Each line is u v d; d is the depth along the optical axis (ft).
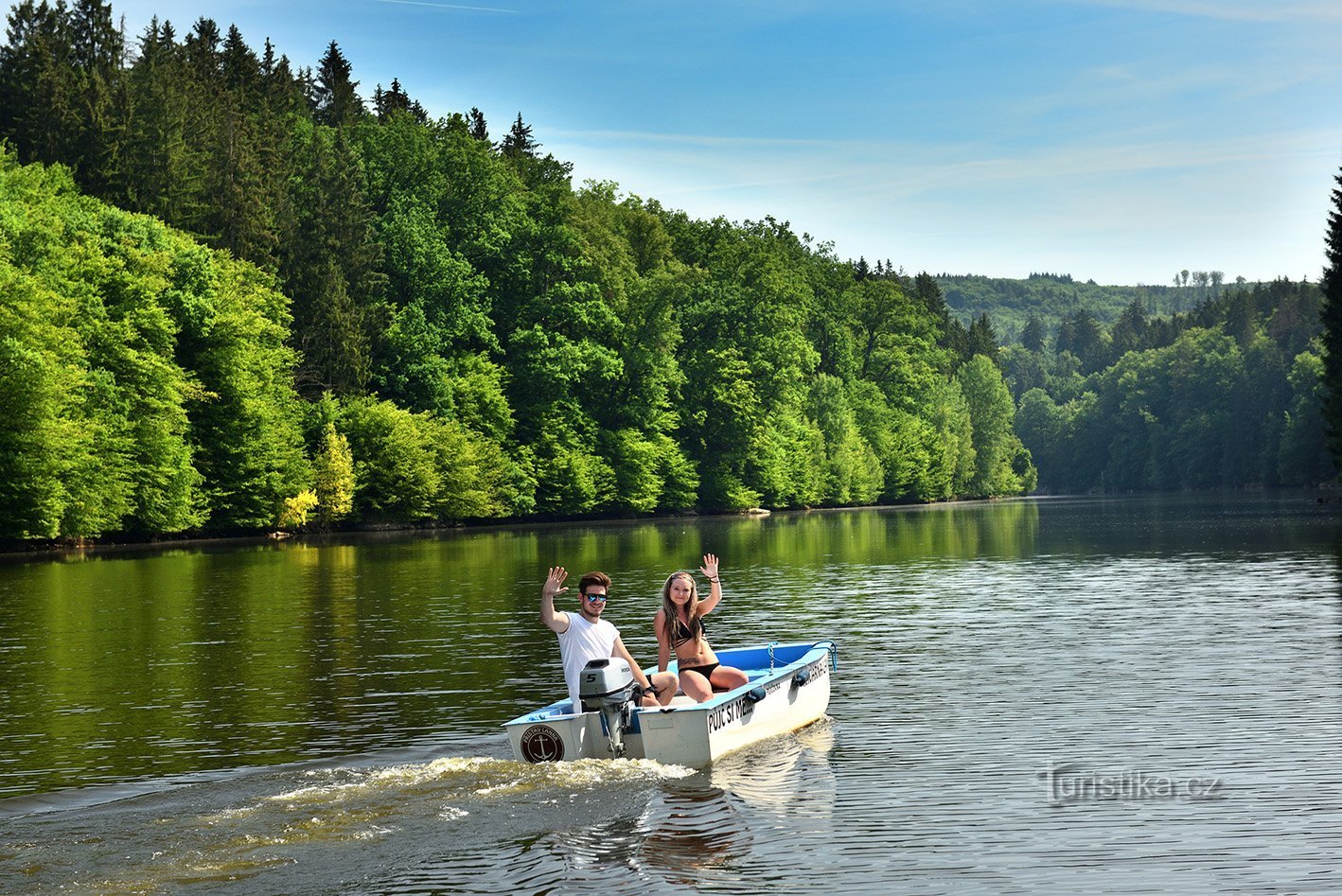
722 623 82.74
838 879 30.78
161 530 200.85
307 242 272.31
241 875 31.71
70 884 31.22
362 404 252.42
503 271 307.17
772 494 378.94
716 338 359.25
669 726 41.60
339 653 70.28
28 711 54.19
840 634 76.23
